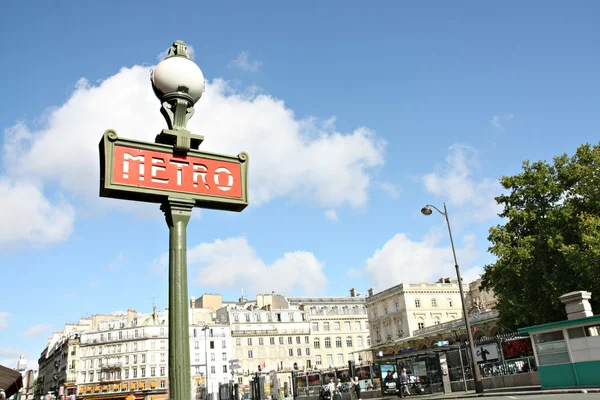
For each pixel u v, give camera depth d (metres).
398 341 72.31
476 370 23.70
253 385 38.28
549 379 19.12
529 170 33.69
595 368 17.59
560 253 30.11
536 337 19.77
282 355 93.81
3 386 9.41
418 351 27.47
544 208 32.41
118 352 86.81
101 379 85.94
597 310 29.02
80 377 87.56
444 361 26.72
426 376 27.19
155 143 4.74
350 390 31.61
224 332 90.00
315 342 98.31
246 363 90.06
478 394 22.23
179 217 4.62
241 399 50.97
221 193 4.96
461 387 26.73
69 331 114.06
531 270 31.33
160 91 4.96
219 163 5.06
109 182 4.41
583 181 30.72
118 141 4.57
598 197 29.66
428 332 66.94
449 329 60.47
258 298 103.38
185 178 4.80
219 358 87.62
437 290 84.12
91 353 88.75
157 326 87.69
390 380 29.08
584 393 16.56
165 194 4.62
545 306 30.47
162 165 4.72
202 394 51.28
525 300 31.19
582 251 27.88
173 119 4.90
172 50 5.18
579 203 30.42
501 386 24.61
